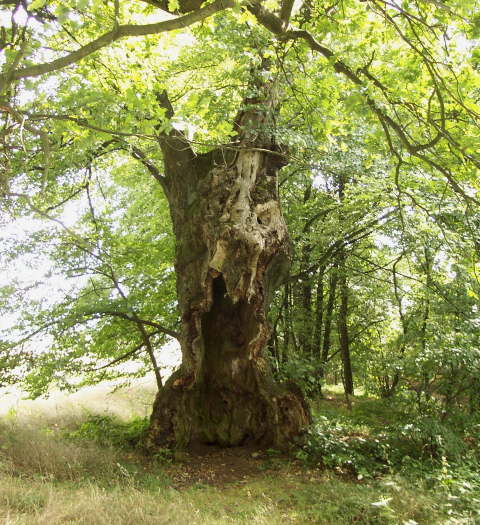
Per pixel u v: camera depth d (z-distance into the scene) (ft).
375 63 26.27
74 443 28.81
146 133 14.44
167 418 30.53
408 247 36.94
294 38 24.18
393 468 27.04
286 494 23.48
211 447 31.35
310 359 34.04
